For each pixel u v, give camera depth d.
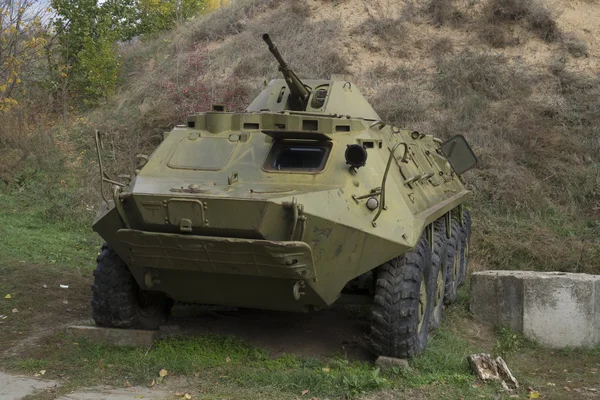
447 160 10.09
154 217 5.52
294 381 5.54
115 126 15.59
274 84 8.30
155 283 6.13
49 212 12.56
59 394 5.22
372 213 5.88
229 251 5.39
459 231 9.59
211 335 6.70
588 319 7.51
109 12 18.17
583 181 12.70
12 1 16.58
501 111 14.48
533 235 11.45
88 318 7.32
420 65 16.53
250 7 20.08
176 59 18.16
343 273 5.75
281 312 7.91
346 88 8.11
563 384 6.08
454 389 5.55
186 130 6.88
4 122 14.84
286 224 5.41
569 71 15.67
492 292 8.01
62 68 17.17
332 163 6.14
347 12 18.73
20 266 8.95
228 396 5.25
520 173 12.86
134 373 5.68
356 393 5.35
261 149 6.43
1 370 5.79
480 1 18.08
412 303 5.96
